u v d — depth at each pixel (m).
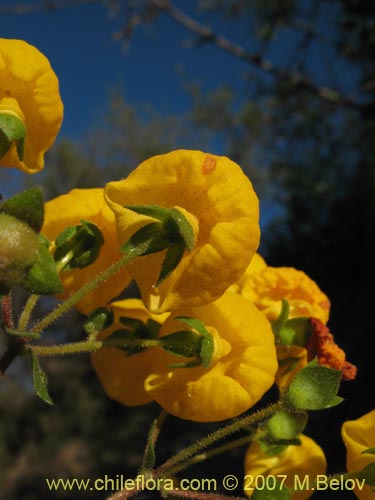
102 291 0.07
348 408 0.33
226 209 0.05
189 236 0.05
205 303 0.05
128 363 0.07
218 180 0.05
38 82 0.06
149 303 0.06
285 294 0.08
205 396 0.06
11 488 0.53
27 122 0.06
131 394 0.07
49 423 0.56
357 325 0.36
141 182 0.06
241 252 0.05
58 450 0.54
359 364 0.35
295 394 0.06
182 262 0.05
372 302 0.36
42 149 0.06
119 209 0.06
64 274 0.07
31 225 0.05
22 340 0.05
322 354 0.07
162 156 0.06
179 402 0.06
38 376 0.05
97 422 0.56
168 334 0.06
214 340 0.06
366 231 0.38
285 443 0.07
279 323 0.07
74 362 0.59
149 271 0.06
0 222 0.05
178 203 0.06
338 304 0.38
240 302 0.06
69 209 0.07
